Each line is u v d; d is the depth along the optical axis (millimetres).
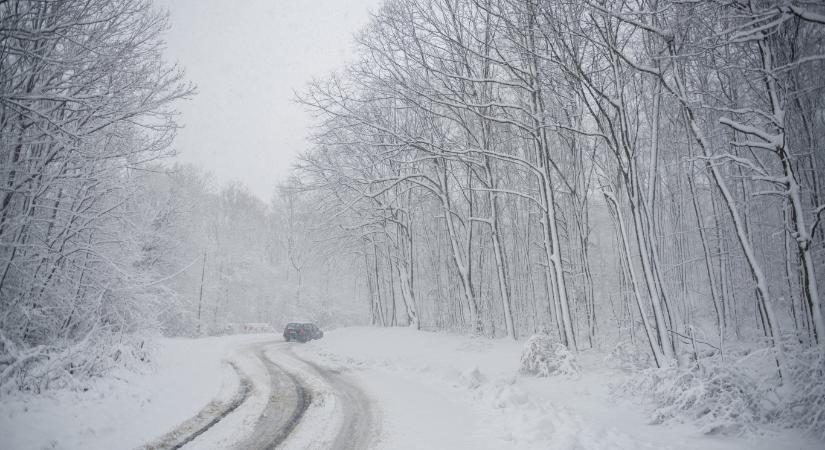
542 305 32844
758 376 8250
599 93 11242
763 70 7934
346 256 35344
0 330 7730
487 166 19875
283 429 7367
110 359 10102
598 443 6168
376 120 22062
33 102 9406
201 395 9797
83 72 9766
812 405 6816
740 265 21141
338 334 25953
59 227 11023
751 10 7773
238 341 25203
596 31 11539
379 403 9508
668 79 13555
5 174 9406
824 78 10078
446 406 9227
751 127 8203
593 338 17938
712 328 19281
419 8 17141
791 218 9781
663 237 21094
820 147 11047
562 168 23375
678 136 17609
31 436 5945
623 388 9859
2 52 8359
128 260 12648
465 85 18984
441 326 31391
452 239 22625
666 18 10086
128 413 7715
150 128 11148
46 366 7977
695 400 7719
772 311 8117
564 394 10289
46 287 10617
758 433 6738
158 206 24672
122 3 10219
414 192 29188
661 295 11086
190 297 33281
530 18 12617
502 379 11352
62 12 9180
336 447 6500
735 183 17812
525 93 20062
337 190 25531
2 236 9445
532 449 6156
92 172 11125
